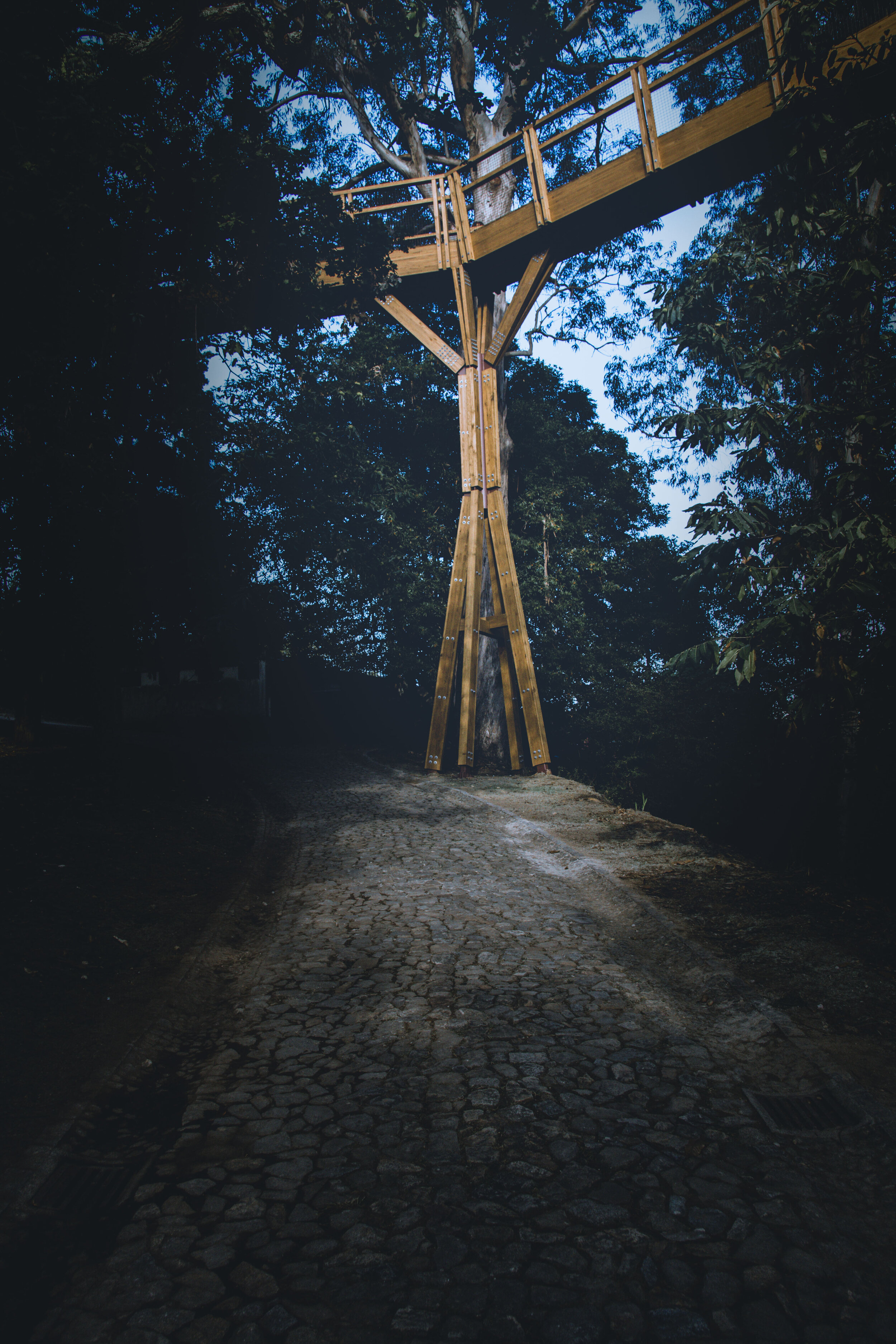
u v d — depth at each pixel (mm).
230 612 18344
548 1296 2602
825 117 8070
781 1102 3842
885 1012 4688
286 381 14031
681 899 7133
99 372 8398
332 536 19766
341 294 13070
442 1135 3562
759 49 12180
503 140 14258
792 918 6383
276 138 10078
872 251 8539
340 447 19234
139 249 8836
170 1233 2930
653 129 11844
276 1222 2986
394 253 15023
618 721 17844
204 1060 4395
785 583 8164
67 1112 3705
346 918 6871
